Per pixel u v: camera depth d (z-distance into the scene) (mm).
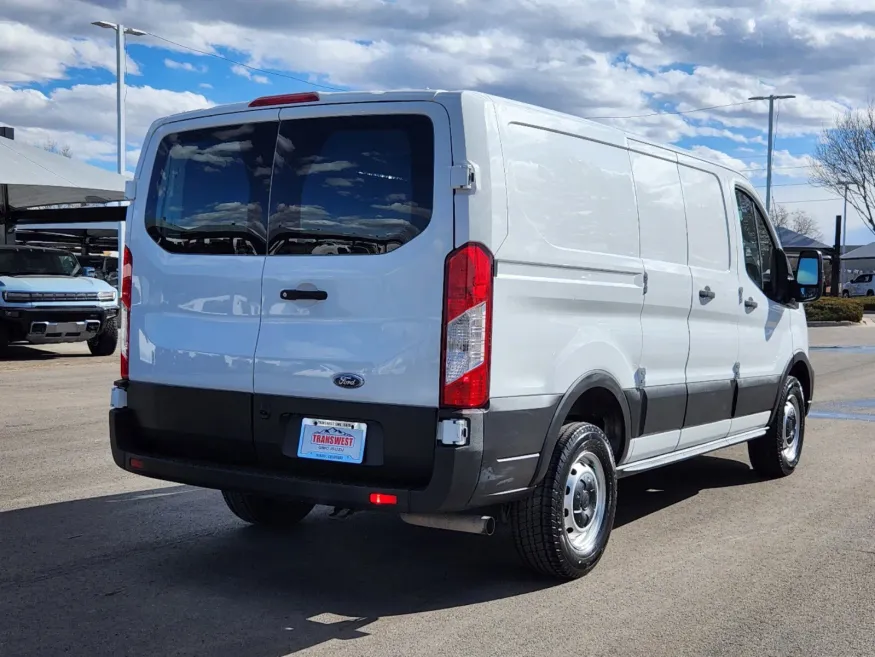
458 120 4125
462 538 5664
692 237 5957
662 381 5562
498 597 4602
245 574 4906
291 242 4434
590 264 4801
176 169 4871
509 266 4230
